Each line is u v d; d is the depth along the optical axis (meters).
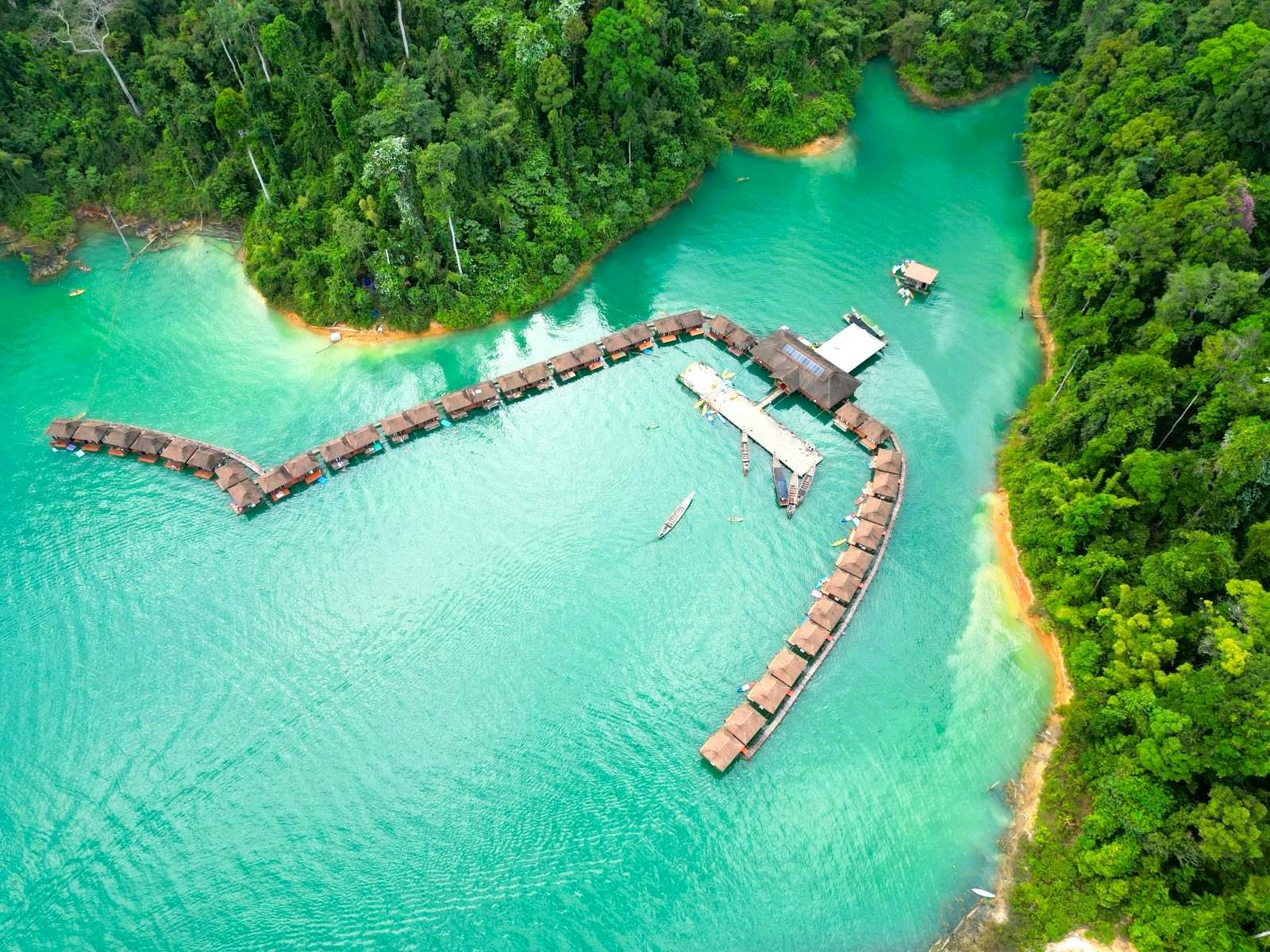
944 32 135.50
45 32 108.25
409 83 97.00
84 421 90.38
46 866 62.97
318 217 101.06
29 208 106.62
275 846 63.75
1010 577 77.75
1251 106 90.94
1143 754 57.81
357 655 74.12
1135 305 85.81
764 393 94.81
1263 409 70.62
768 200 119.31
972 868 61.78
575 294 105.75
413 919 60.19
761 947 58.84
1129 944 55.84
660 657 73.94
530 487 86.38
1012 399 93.25
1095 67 113.31
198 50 106.06
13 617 76.38
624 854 63.03
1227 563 64.31
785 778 66.69
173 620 76.25
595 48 102.06
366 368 96.62
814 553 80.75
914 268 105.31
